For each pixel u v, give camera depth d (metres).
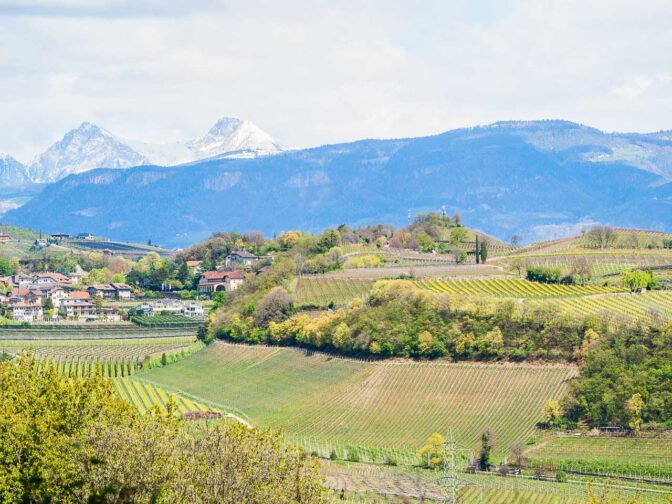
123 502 106.88
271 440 132.12
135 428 125.94
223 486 121.81
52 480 121.38
